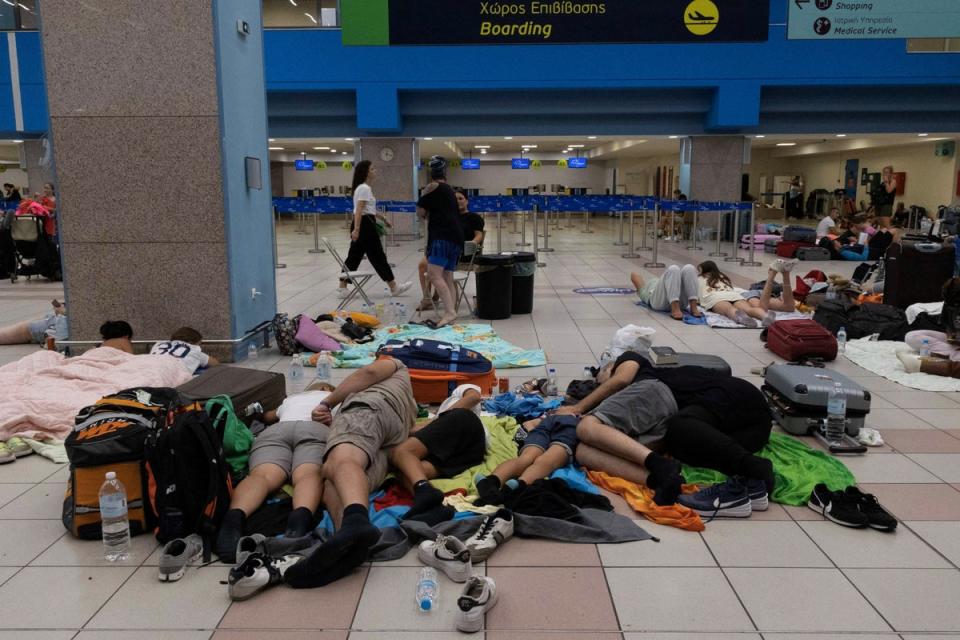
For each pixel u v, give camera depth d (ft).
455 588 9.59
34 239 39.55
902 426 16.01
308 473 11.67
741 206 48.98
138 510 10.96
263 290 23.65
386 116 57.57
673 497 11.74
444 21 32.68
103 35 19.85
